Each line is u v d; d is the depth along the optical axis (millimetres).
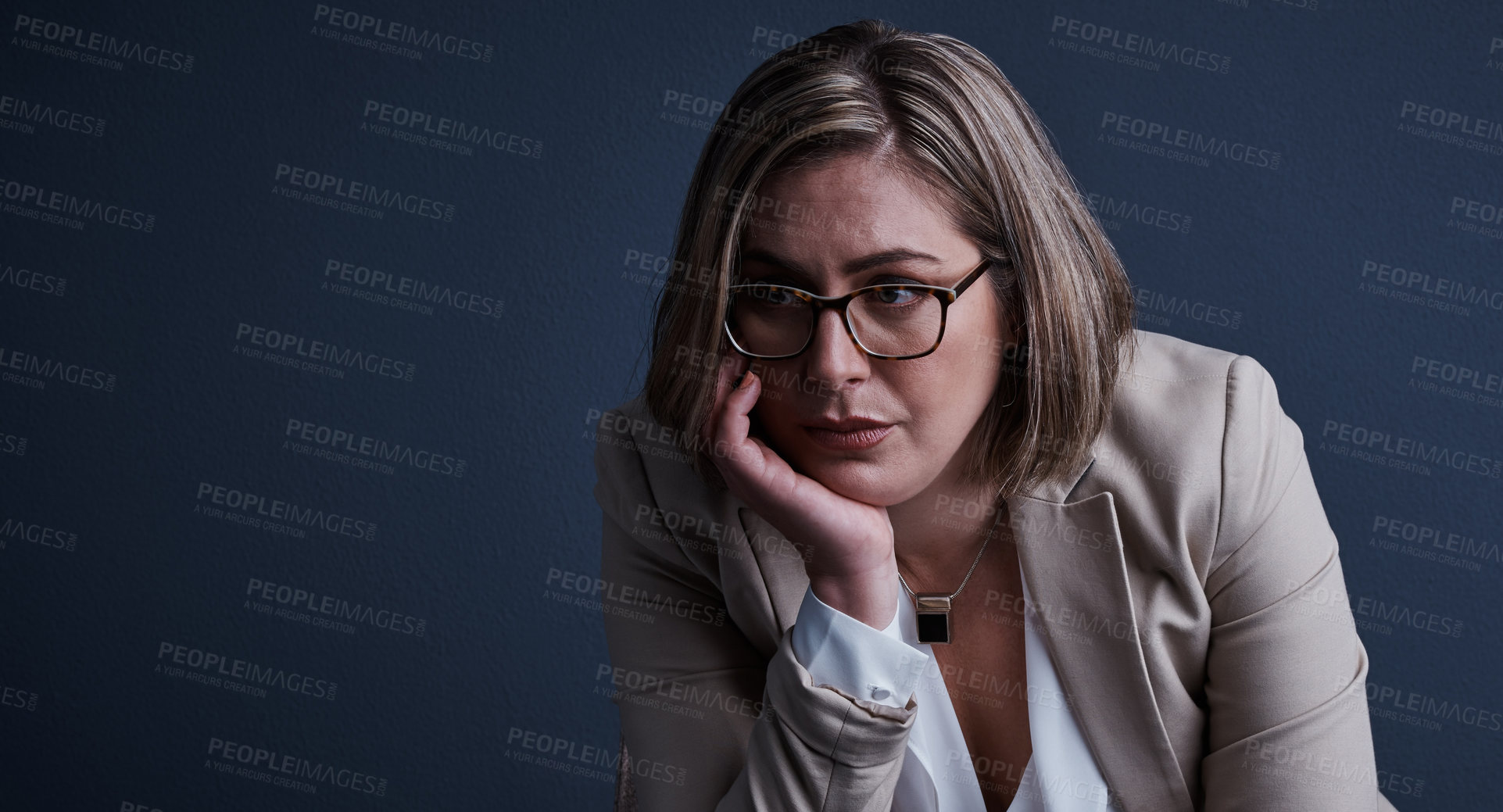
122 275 2711
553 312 2635
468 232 2621
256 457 2740
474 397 2682
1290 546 1285
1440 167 2324
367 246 2656
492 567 2740
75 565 2799
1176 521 1267
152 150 2664
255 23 2607
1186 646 1313
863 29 1187
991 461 1302
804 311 1132
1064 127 2389
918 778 1425
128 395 2744
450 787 2807
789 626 1401
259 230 2668
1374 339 2389
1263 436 1301
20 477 2781
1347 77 2324
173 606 2797
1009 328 1220
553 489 2705
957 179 1095
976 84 1140
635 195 2584
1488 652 2479
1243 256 2385
